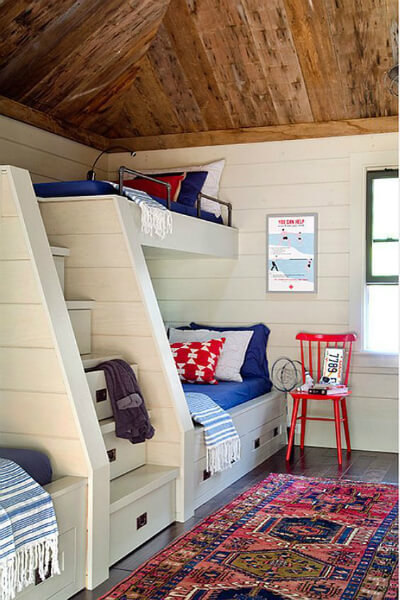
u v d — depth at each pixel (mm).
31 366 3055
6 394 3096
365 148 5348
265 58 5020
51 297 3080
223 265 5738
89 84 4996
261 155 5609
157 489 3584
